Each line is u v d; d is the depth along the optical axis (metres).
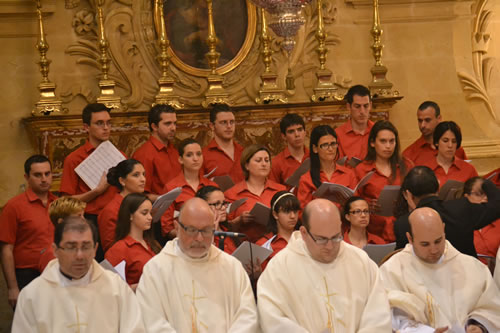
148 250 6.36
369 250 6.34
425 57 10.97
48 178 7.34
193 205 5.31
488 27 11.30
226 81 10.08
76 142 9.18
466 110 11.09
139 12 9.81
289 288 5.29
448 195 7.45
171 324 5.21
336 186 7.14
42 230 7.32
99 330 5.01
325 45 10.56
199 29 10.02
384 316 5.19
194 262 5.33
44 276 5.06
